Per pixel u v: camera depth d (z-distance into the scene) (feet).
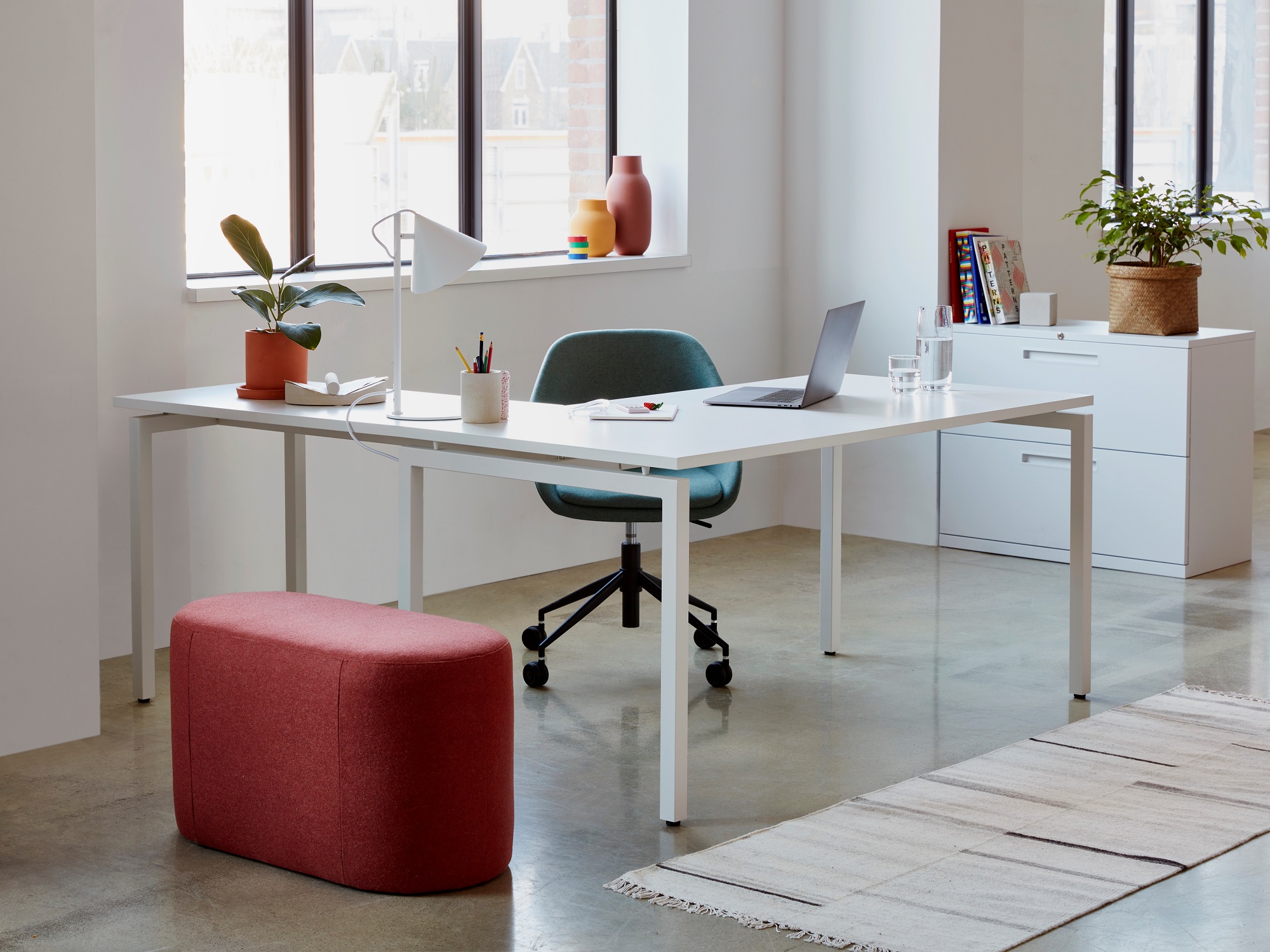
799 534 20.08
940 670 13.99
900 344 19.31
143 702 13.19
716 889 9.27
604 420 11.58
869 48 19.19
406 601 11.57
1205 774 11.16
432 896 9.26
